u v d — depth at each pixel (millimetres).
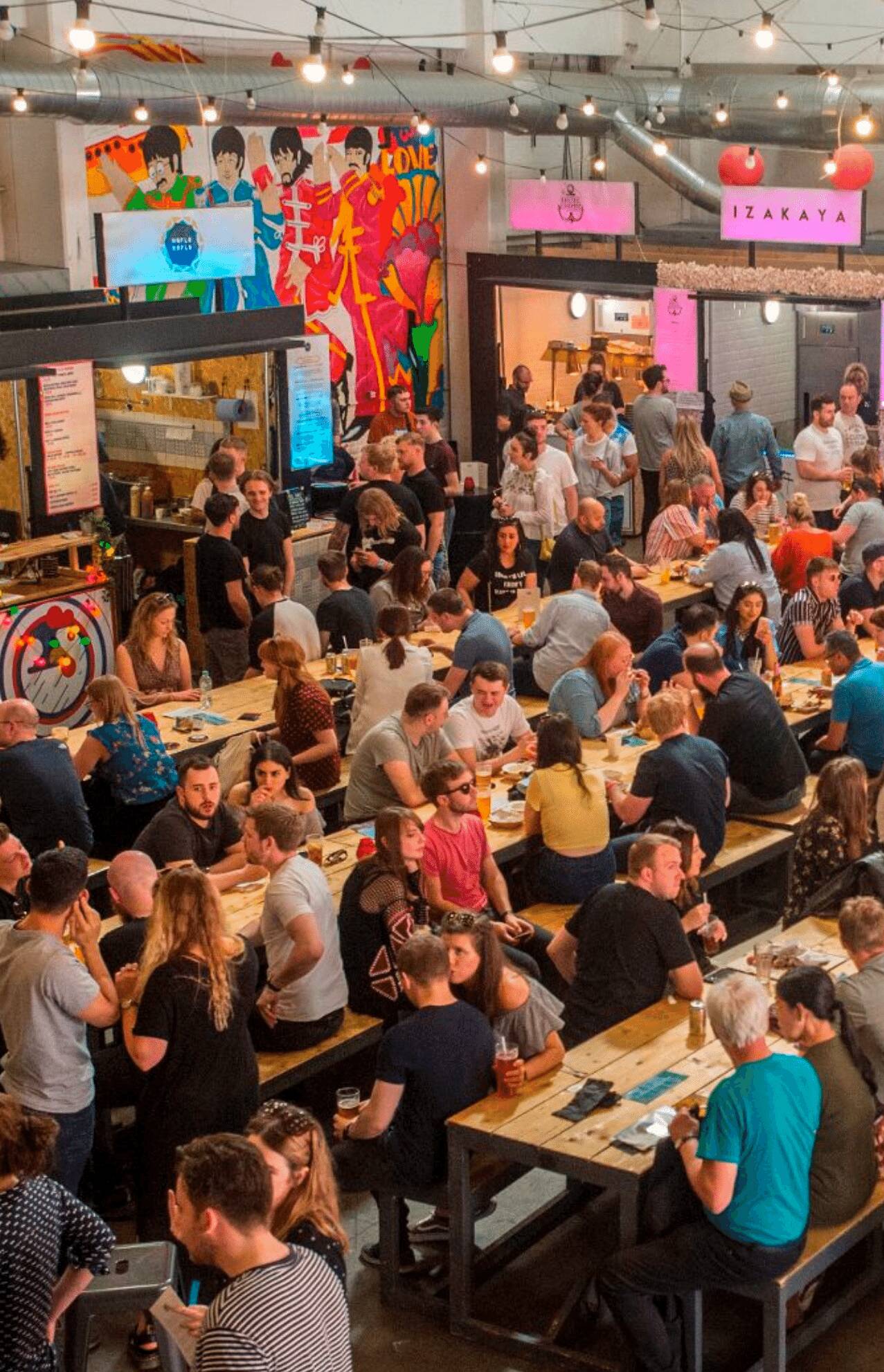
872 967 5625
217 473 11625
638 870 6246
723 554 11492
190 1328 4223
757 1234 4930
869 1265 5762
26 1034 5414
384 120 15188
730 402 17594
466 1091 5566
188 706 9477
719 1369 5328
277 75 14266
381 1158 5629
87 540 11945
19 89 12539
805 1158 4984
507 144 18875
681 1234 5047
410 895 6578
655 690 9773
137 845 7141
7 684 11375
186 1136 5438
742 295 15508
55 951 5441
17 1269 4281
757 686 8594
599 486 14500
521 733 8750
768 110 15789
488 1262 5879
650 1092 5637
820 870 7070
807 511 12055
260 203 16000
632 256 18062
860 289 14891
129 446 14445
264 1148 4379
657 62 19156
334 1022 6422
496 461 17766
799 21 18031
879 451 15102
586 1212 6320
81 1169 5590
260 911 6914
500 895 7227
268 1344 3588
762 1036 4957
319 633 10312
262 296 16203
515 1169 5840
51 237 14188
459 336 18078
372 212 17031
